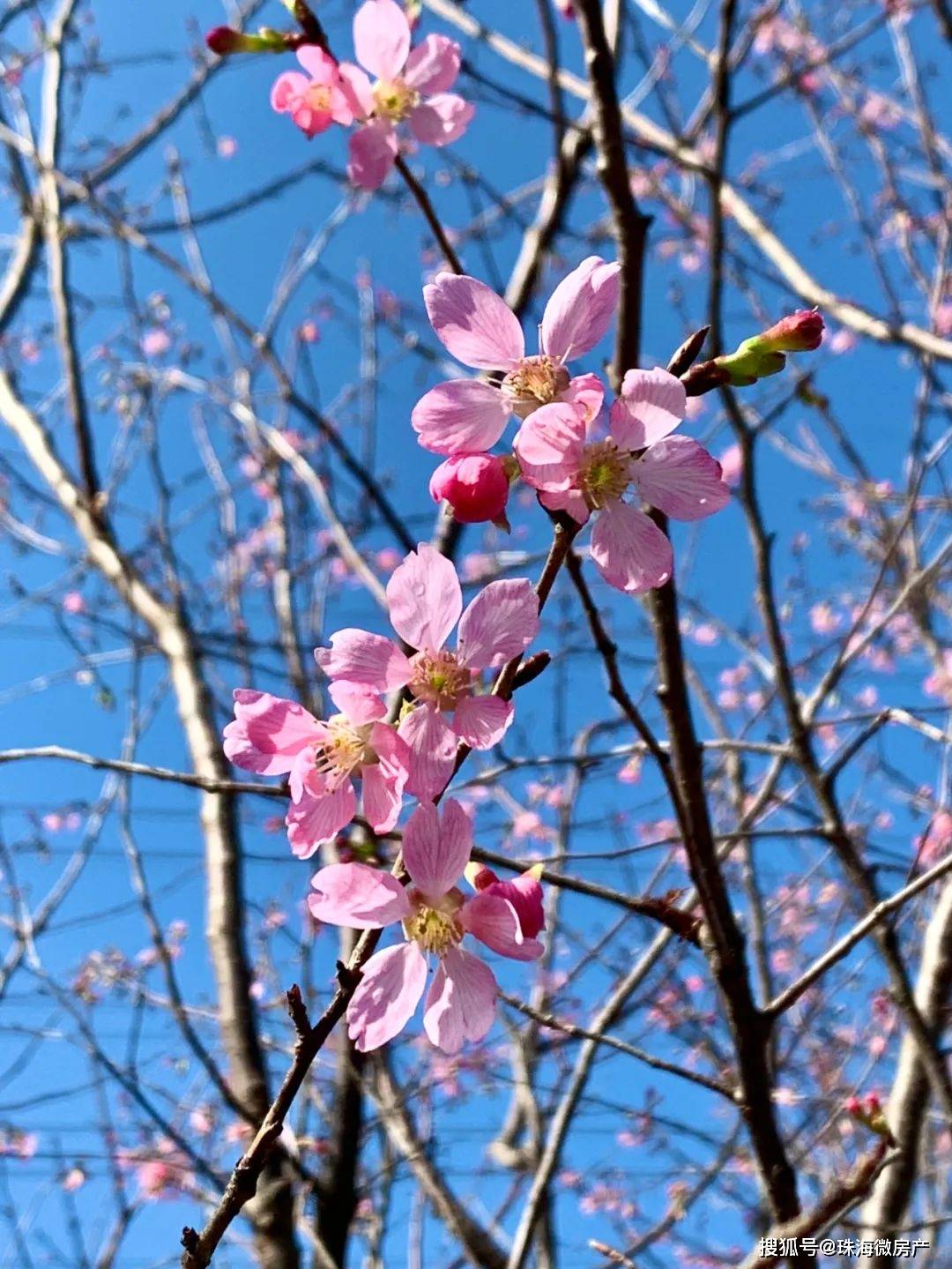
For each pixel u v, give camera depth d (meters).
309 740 0.28
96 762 0.35
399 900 0.27
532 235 0.60
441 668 0.27
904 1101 0.50
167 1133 0.54
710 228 0.41
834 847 0.42
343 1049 0.56
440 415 0.28
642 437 0.27
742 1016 0.34
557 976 0.79
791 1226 0.32
